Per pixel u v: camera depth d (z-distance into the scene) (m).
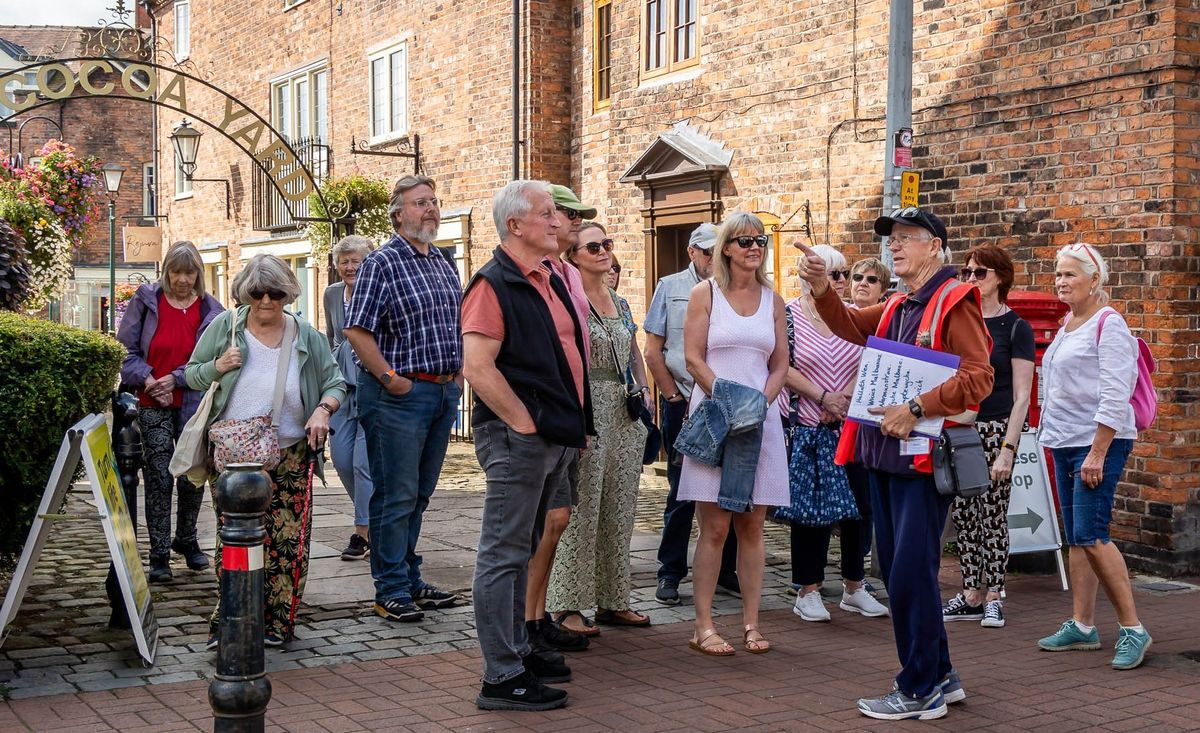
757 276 5.89
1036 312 7.71
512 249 4.93
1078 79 8.12
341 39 19.09
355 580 7.09
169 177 26.62
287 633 5.75
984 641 6.14
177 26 25.61
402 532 6.28
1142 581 7.59
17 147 36.47
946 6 9.06
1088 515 5.70
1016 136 8.57
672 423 6.94
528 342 4.82
